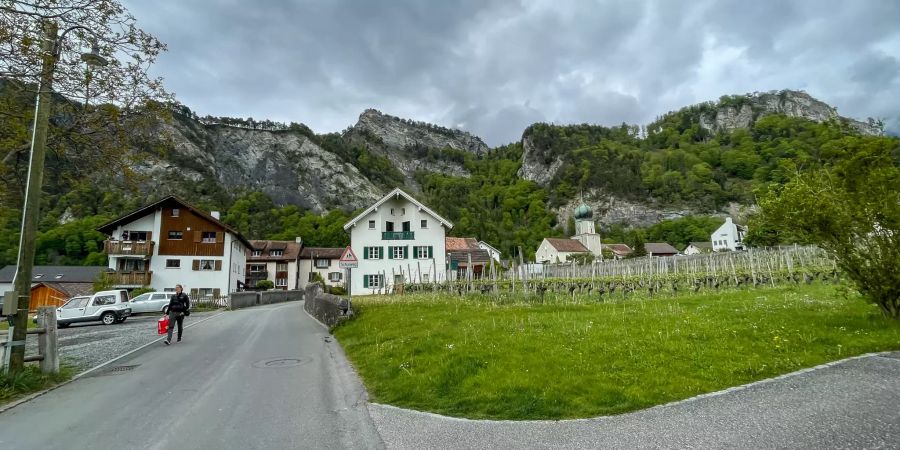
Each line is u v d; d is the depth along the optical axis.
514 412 6.45
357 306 19.89
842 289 12.29
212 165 167.00
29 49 8.84
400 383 8.30
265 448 5.51
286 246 78.50
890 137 10.83
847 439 4.87
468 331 11.59
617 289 25.52
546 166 196.88
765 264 30.42
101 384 9.18
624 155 187.75
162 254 48.44
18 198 12.37
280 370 10.24
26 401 7.91
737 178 160.62
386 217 50.59
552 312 15.00
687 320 11.55
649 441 5.18
